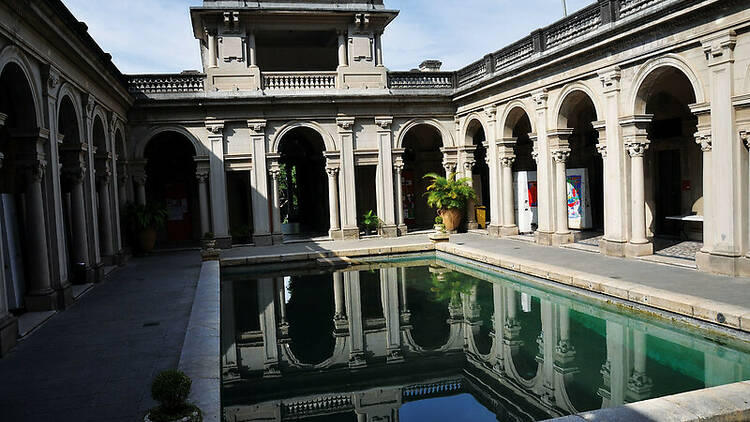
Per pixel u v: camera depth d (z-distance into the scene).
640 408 4.45
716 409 4.39
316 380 6.75
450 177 19.62
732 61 9.22
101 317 8.47
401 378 6.77
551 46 13.73
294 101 17.98
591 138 17.31
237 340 8.43
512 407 5.78
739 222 9.30
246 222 20.70
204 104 17.38
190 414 3.97
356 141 18.98
